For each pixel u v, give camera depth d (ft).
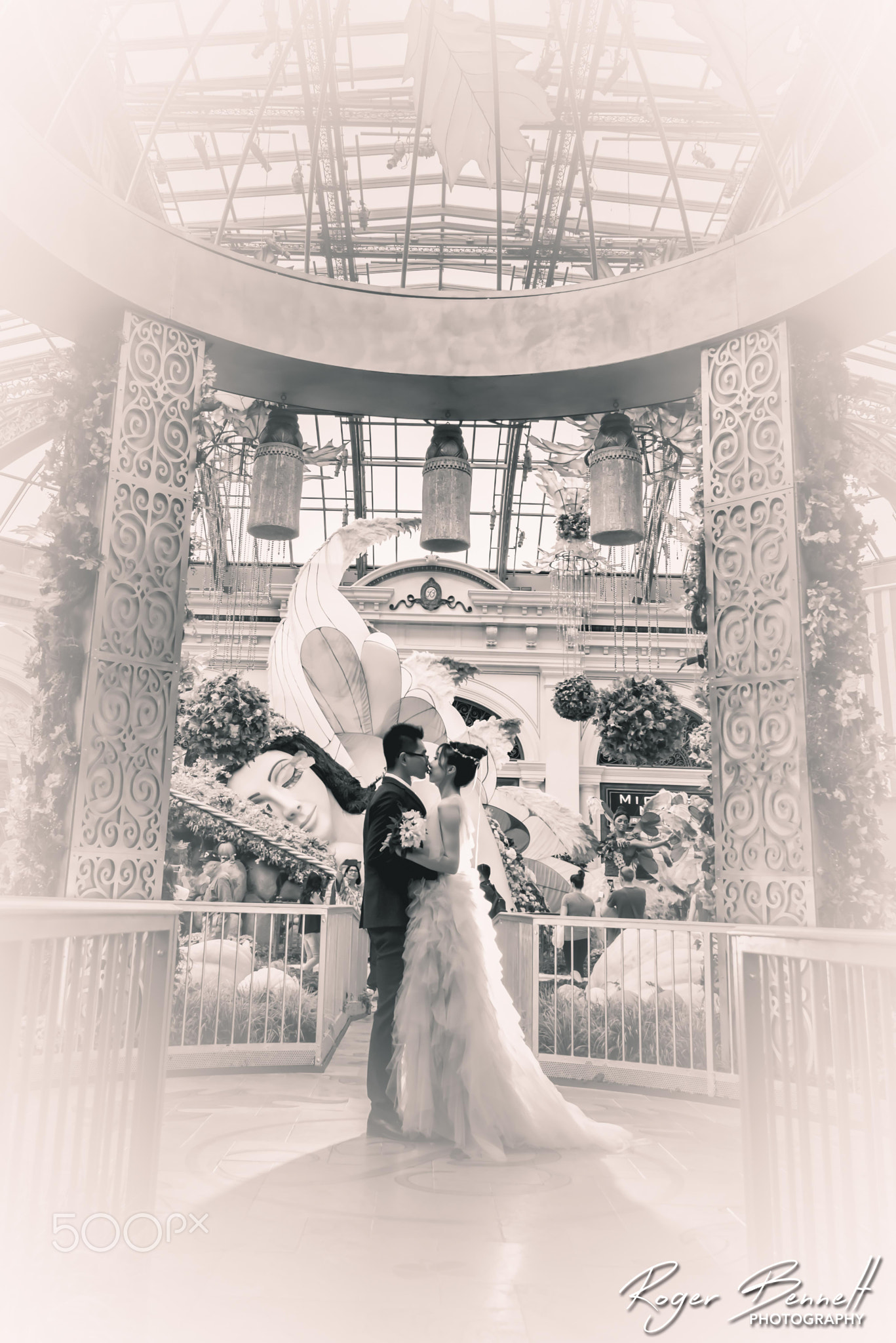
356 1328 6.72
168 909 7.97
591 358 19.16
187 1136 12.69
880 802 16.24
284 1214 9.35
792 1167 7.02
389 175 41.83
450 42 21.11
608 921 18.52
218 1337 6.48
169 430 17.80
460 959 12.89
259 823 30.91
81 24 18.10
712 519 18.13
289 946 29.07
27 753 16.10
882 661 41.65
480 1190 10.44
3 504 54.34
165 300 17.69
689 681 64.23
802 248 17.03
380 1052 13.08
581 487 33.45
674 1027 16.93
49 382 17.51
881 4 17.19
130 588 16.92
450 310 19.93
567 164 37.99
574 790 63.46
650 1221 9.39
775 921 16.26
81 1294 6.73
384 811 13.76
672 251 44.88
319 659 40.34
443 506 20.15
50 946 6.14
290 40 19.85
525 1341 6.56
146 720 16.85
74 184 16.26
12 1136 5.58
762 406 17.63
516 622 66.03
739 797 17.12
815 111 25.70
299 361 19.11
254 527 19.85
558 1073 18.74
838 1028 6.37
